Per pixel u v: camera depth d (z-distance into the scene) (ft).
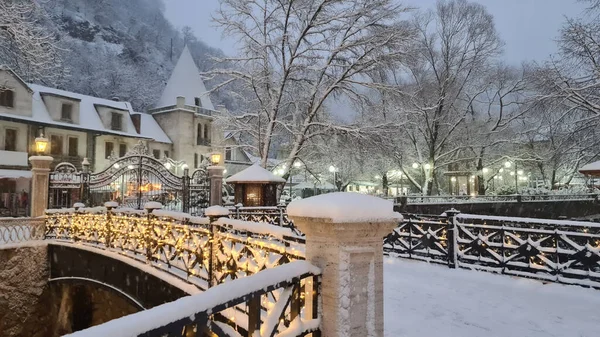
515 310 19.01
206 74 76.07
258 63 76.79
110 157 87.66
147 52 204.03
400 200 83.15
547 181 147.33
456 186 134.31
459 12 109.60
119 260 28.84
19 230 40.47
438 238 29.89
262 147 77.25
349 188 149.79
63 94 99.66
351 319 10.07
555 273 23.67
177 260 25.48
